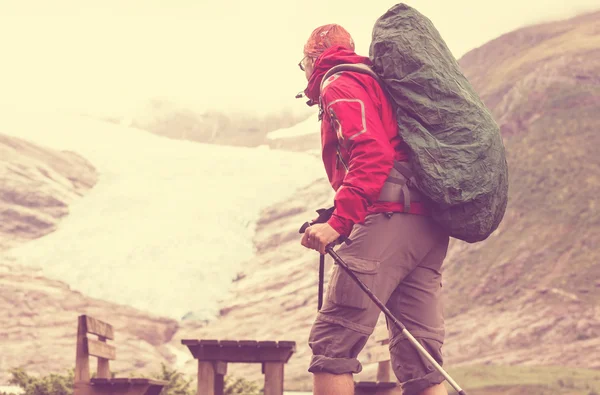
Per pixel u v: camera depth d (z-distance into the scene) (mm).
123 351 50750
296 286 61156
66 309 56781
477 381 31719
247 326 56969
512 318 45062
